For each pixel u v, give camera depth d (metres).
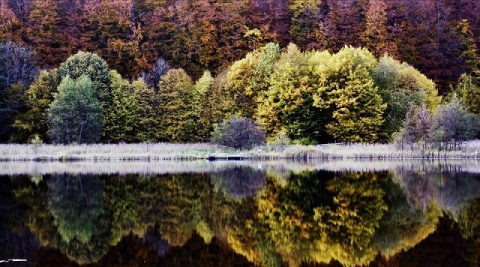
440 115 43.16
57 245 15.20
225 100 59.84
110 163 41.47
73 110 51.84
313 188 24.86
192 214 19.36
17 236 16.27
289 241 15.13
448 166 34.75
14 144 51.19
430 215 18.16
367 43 69.81
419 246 14.12
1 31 69.06
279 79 56.75
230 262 13.25
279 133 53.09
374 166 35.19
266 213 19.28
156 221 18.33
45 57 70.56
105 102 59.25
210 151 46.53
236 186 26.09
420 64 69.31
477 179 27.17
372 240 14.93
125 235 16.36
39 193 24.64
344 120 53.00
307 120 55.72
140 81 60.53
